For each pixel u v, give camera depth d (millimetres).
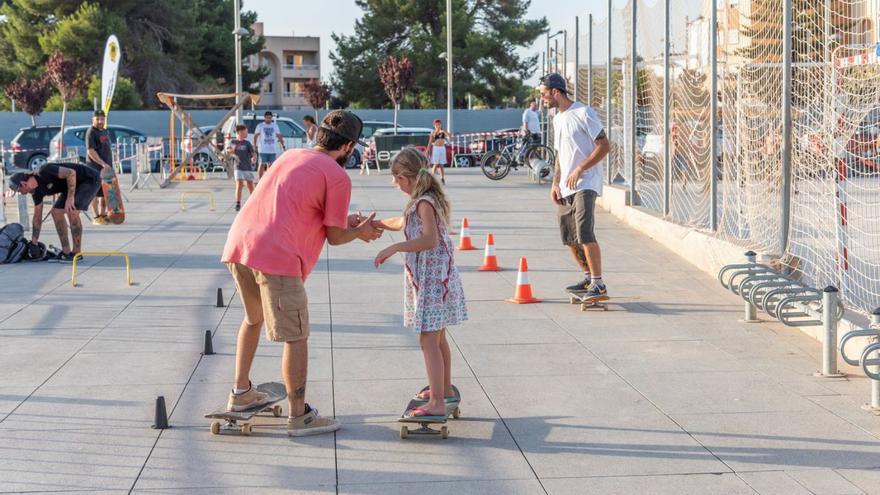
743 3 11359
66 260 11922
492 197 19719
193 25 53094
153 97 51125
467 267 11211
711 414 5730
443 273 5363
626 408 5859
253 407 5484
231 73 58688
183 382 6469
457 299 5438
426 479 4766
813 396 6070
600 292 8703
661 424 5555
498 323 8227
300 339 5316
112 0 49062
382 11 55156
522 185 22719
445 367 5621
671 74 13836
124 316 8586
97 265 11555
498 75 54562
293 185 5234
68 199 11781
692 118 13375
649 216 13602
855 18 8734
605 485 4672
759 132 10594
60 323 8312
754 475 4781
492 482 4723
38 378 6582
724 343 7480
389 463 4988
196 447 5234
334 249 12633
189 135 26922
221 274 10836
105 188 15773
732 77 11430
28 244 11914
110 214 15836
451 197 19672
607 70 17094
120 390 6289
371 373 6660
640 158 16109
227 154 27078
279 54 105500
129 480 4750
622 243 13023
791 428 5465
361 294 9555
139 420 5676
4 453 5133
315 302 9164
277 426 5598
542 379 6504
